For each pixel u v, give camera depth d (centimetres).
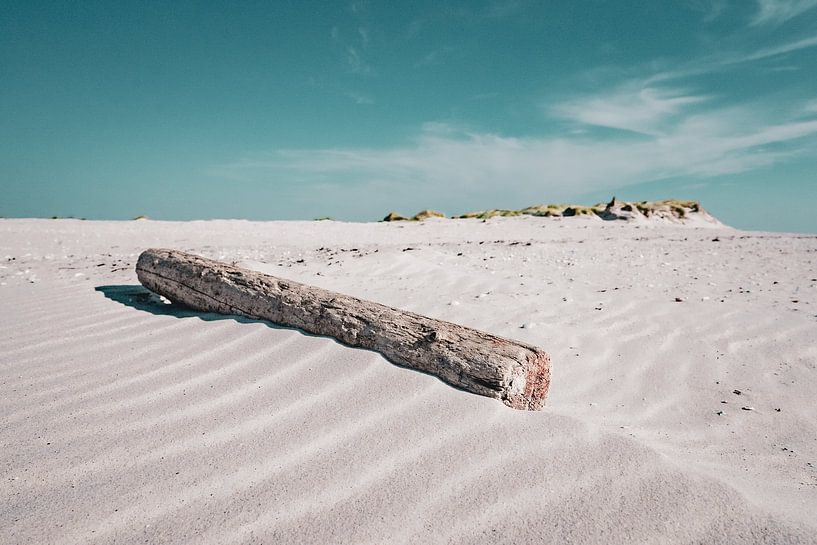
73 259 920
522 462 230
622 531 189
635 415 349
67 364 344
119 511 194
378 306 368
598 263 992
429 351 311
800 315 565
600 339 492
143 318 455
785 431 333
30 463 225
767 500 219
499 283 715
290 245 1312
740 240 1541
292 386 300
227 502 201
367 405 275
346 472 221
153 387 305
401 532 187
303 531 186
